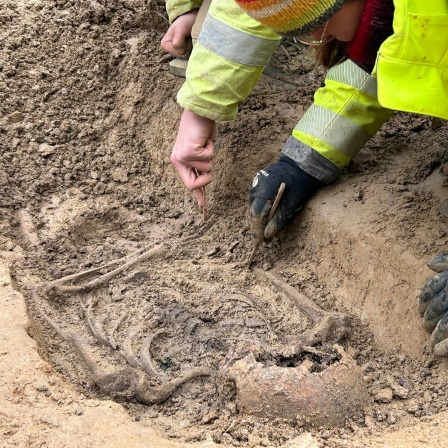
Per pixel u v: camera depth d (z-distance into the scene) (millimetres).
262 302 1296
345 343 1207
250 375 1027
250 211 1337
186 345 1206
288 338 1208
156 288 1320
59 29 1813
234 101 1268
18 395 997
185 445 955
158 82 1663
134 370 1123
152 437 958
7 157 1566
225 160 1514
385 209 1291
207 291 1315
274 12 945
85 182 1553
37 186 1519
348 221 1297
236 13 1210
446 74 969
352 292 1272
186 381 1129
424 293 1095
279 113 1583
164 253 1402
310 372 1025
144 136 1635
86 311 1262
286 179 1334
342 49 1086
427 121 1543
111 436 949
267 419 1010
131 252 1403
